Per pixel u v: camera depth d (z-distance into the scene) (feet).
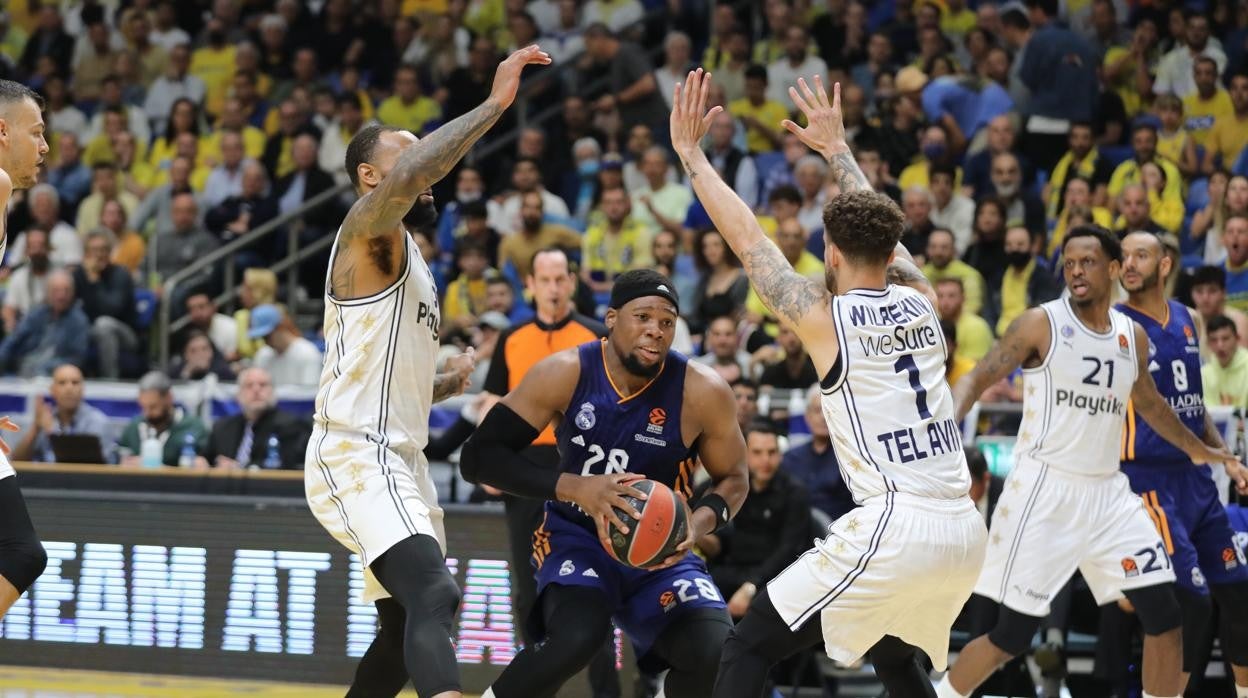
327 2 64.80
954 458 18.85
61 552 32.94
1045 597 24.95
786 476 31.30
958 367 37.96
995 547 25.34
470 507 31.12
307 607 31.71
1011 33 53.52
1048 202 49.08
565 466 20.75
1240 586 26.71
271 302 48.16
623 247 48.08
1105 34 54.80
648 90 55.36
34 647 32.94
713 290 43.88
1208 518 26.76
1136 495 26.05
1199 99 50.83
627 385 20.33
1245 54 53.01
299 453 36.42
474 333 41.70
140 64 64.59
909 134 50.96
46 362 46.65
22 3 69.56
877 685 32.35
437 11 62.54
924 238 44.98
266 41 63.93
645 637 20.58
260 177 55.52
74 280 48.75
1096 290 24.85
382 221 18.56
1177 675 24.84
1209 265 39.86
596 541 20.52
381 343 19.31
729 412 20.47
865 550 18.39
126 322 48.96
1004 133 48.60
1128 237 26.91
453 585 18.74
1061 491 24.97
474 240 47.60
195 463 36.04
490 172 57.52
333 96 59.31
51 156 60.95
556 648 19.56
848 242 18.83
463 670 30.68
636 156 52.75
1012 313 43.60
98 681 31.40
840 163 20.86
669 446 20.45
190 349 43.75
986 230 44.47
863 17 56.49
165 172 59.41
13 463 34.68
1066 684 31.76
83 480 33.96
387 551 18.75
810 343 18.85
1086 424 24.94
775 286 19.03
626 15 61.46
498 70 18.39
